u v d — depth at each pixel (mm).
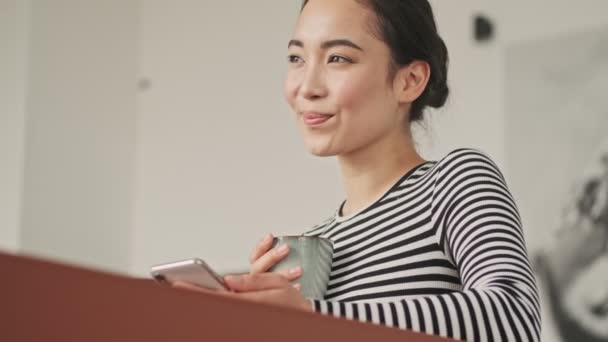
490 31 4059
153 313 655
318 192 4574
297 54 1390
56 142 5004
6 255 599
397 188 1338
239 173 4883
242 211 4832
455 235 1181
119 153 5250
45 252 4902
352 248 1314
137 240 5211
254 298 902
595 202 3629
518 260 1100
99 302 632
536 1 3961
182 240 5039
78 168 5078
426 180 1308
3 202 4883
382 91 1379
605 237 3576
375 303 989
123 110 5293
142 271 5160
